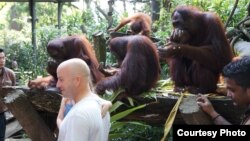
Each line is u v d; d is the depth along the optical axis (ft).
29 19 39.45
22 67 31.09
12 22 62.69
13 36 47.91
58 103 10.20
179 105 8.64
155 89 10.71
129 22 13.64
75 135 6.56
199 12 10.19
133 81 10.11
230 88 6.24
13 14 64.90
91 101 6.96
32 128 10.29
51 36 32.04
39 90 10.29
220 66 9.82
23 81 27.12
